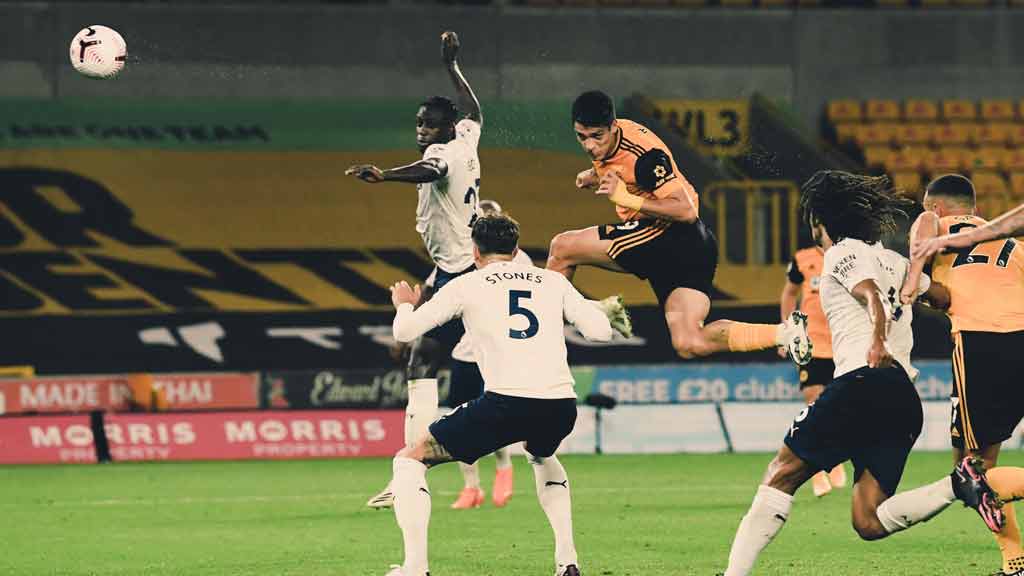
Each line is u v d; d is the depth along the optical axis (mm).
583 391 58500
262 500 40094
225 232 68812
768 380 59094
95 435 54500
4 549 30047
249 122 70750
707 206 69125
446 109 31891
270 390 57875
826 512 35375
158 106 70062
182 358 66312
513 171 70625
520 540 30719
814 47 75625
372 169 25969
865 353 21062
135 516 36219
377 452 56000
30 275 66625
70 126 69125
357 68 71812
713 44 74562
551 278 22922
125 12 70125
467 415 22125
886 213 21766
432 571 26234
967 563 26812
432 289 33062
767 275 67875
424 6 72250
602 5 73625
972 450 26281
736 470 48562
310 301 67875
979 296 26141
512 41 72750
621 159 26719
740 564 21438
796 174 69375
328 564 27359
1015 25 76938
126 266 67438
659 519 34594
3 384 56844
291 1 71312
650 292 67875
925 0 76500
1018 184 73062
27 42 69625
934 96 76500
